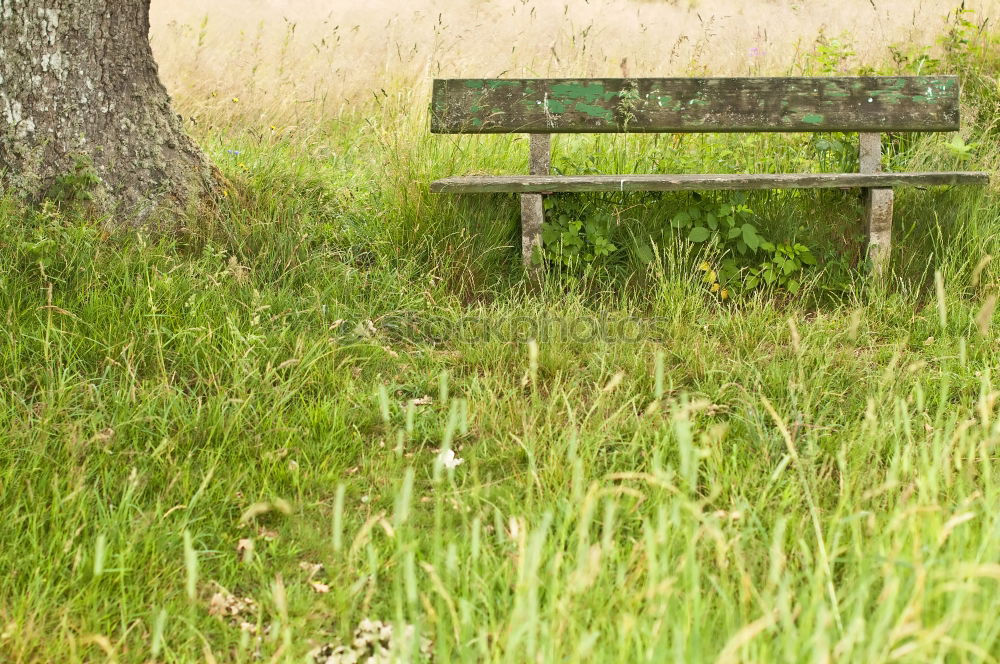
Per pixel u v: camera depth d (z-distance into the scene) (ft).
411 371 12.35
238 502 9.27
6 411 9.82
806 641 6.16
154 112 14.58
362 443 10.47
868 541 7.98
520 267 15.51
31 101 13.48
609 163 17.89
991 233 15.33
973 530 7.68
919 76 15.93
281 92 23.43
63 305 11.76
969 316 13.29
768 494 9.01
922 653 5.81
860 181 14.71
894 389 10.99
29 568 7.93
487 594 7.32
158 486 9.42
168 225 14.25
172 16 31.22
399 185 16.26
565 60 26.37
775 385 11.40
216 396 10.56
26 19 13.30
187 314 12.02
